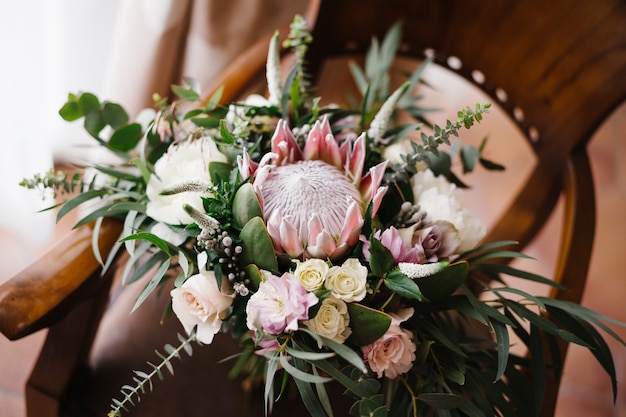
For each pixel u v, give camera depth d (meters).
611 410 1.25
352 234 0.53
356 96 1.66
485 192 1.60
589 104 0.84
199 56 1.23
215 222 0.52
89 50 1.16
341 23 0.92
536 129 0.91
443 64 0.96
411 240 0.56
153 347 0.80
